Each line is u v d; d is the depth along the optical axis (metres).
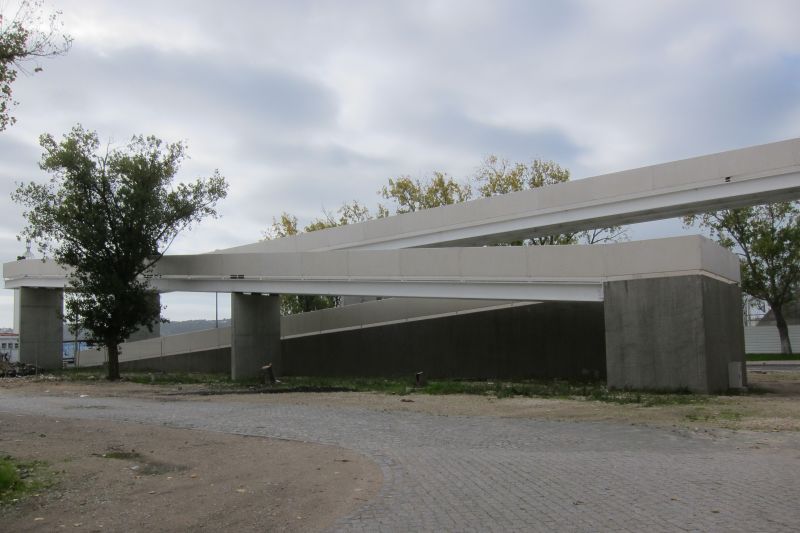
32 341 44.66
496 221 29.70
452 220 30.89
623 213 26.72
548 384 26.08
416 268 27.17
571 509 7.07
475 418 15.93
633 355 22.00
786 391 22.92
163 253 34.56
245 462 10.29
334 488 8.42
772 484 8.16
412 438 12.81
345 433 13.51
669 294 21.45
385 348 34.59
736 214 46.75
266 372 28.41
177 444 12.02
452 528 6.45
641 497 7.55
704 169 25.00
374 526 6.58
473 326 32.25
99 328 32.41
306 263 30.42
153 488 8.48
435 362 33.12
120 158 32.22
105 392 24.75
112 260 32.66
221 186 34.34
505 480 8.66
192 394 23.55
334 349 36.22
